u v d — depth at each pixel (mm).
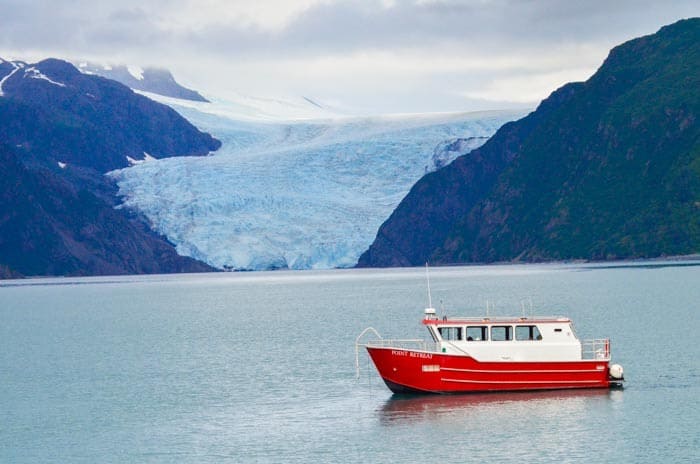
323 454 75812
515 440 77000
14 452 80062
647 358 110625
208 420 88250
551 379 90438
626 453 73312
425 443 77125
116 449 79938
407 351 90250
